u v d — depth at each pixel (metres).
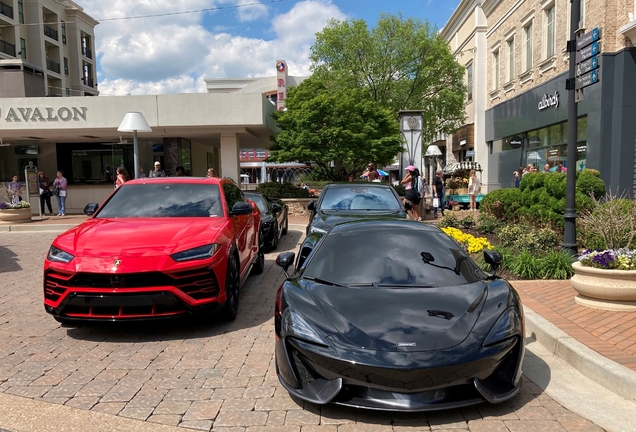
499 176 25.44
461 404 3.12
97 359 4.41
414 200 13.87
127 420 3.29
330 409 3.45
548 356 4.45
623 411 3.39
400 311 3.53
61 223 15.55
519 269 7.26
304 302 3.73
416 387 3.07
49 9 47.34
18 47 43.38
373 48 25.36
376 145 17.78
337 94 18.73
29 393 3.71
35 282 7.58
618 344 4.27
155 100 16.55
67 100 16.48
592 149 15.17
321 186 25.36
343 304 3.67
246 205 6.01
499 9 24.75
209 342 4.85
